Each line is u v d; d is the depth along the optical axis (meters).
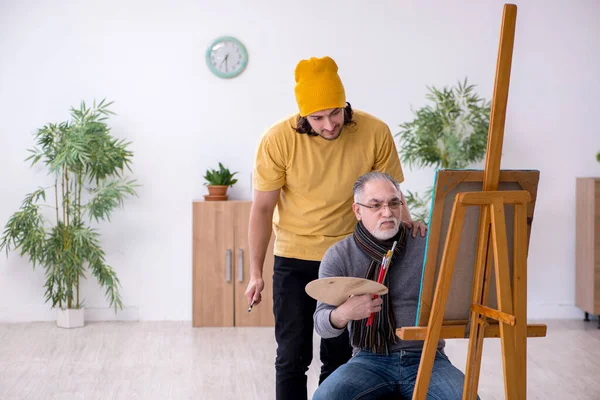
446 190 2.16
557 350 5.01
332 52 5.82
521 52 5.88
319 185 2.98
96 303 5.84
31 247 5.57
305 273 3.03
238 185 5.88
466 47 5.86
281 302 3.03
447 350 4.96
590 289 5.69
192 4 5.76
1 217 5.74
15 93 5.69
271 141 2.95
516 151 5.91
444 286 2.16
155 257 5.86
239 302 5.66
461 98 5.84
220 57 5.77
